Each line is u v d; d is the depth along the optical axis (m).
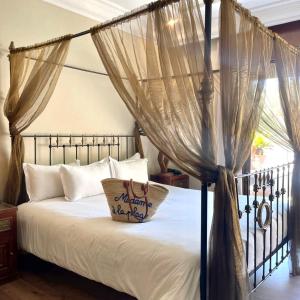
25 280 2.75
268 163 4.00
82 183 3.17
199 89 1.68
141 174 3.84
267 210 2.38
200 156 1.73
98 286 2.64
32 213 2.75
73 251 2.33
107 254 2.11
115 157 4.24
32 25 3.31
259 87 2.10
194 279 1.76
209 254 1.77
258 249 2.23
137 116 1.92
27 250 2.76
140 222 2.38
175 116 1.76
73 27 3.69
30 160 3.30
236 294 1.72
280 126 2.84
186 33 1.69
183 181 4.64
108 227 2.26
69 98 3.66
